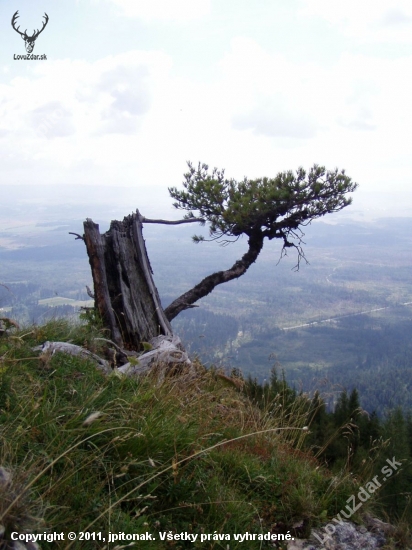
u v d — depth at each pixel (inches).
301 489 165.3
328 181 425.1
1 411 144.9
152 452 147.3
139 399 174.7
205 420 188.2
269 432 211.0
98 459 137.5
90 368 199.3
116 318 323.3
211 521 141.1
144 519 125.8
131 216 345.1
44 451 129.3
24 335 217.8
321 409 284.4
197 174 466.0
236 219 417.1
